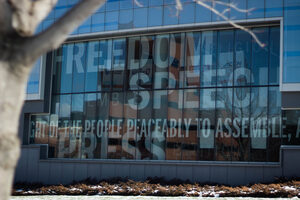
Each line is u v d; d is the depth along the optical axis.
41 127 30.14
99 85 28.39
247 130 24.00
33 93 29.78
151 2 26.73
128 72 27.55
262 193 18.77
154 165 25.59
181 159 25.28
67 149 28.92
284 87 22.67
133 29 27.03
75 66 29.38
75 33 28.84
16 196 21.58
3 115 3.76
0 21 3.83
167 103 26.11
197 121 25.22
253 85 24.22
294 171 22.27
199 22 25.34
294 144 23.00
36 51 4.00
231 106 24.55
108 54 28.31
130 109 27.19
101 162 27.11
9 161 3.75
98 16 28.23
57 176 28.39
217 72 25.11
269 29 24.25
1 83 3.80
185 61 25.94
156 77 26.66
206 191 20.64
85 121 28.56
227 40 25.08
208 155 24.67
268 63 24.08
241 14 24.39
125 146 26.98
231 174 23.72
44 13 4.29
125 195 21.33
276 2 23.67
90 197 20.09
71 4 29.09
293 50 22.80
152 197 19.47
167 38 26.59
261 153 23.53
